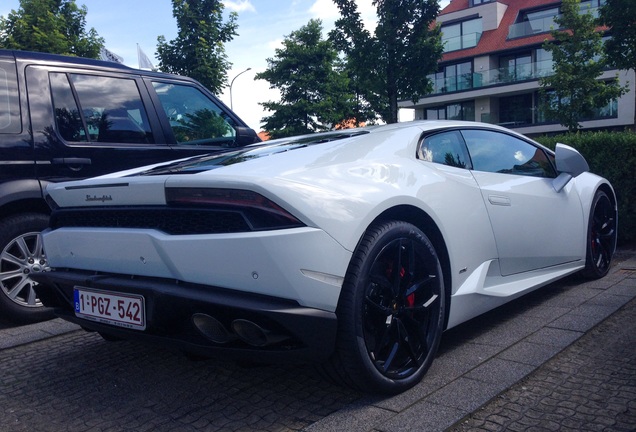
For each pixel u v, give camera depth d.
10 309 4.04
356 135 3.19
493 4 40.78
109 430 2.44
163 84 5.04
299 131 30.95
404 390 2.60
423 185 2.89
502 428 2.23
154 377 3.02
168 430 2.40
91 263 2.76
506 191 3.51
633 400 2.41
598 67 25.11
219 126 5.34
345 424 2.31
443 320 2.86
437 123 3.45
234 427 2.39
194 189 2.40
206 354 2.41
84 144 4.37
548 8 39.41
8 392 2.92
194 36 12.93
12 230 4.06
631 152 5.91
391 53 11.80
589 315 3.59
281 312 2.21
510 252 3.48
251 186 2.28
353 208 2.44
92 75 4.59
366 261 2.43
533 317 3.66
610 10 14.23
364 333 2.43
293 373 2.96
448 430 2.22
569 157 4.04
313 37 31.08
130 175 2.95
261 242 2.23
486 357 2.98
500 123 39.88
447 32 42.66
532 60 38.94
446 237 2.93
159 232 2.49
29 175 4.08
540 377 2.71
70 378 3.07
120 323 2.60
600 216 4.70
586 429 2.19
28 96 4.19
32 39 11.74
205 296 2.31
